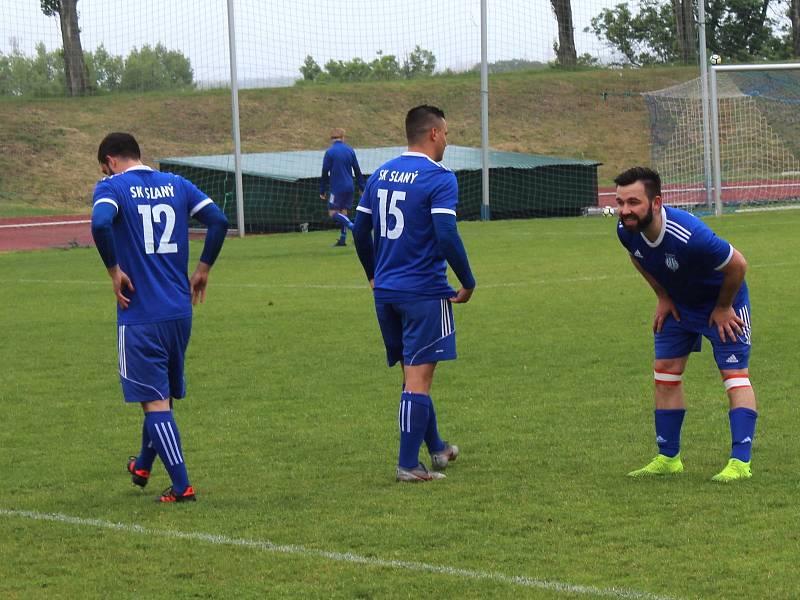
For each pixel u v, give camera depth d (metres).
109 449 19.19
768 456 17.28
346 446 18.89
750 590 11.73
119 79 124.94
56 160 101.88
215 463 17.97
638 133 116.75
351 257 50.56
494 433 19.39
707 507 14.70
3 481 17.16
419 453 18.55
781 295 34.78
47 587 12.45
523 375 24.33
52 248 62.78
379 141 112.44
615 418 20.19
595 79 124.25
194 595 12.08
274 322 32.50
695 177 81.94
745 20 134.25
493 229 64.44
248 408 21.98
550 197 75.75
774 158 94.62
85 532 14.41
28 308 36.91
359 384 24.03
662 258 15.94
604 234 59.12
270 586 12.27
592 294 36.38
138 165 16.11
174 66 126.31
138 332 15.71
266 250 55.31
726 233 56.38
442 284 16.92
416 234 16.83
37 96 112.50
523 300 35.41
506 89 121.38
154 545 13.79
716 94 71.00
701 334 16.52
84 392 23.94
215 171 69.44
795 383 22.64
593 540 13.50
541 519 14.41
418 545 13.52
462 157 76.75
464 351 27.22
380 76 131.62
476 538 13.71
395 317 17.27
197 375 25.34
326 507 15.26
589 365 25.19
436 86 121.56
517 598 11.68
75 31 114.12
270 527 14.41
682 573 12.29
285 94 116.94
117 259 15.71
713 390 22.23
